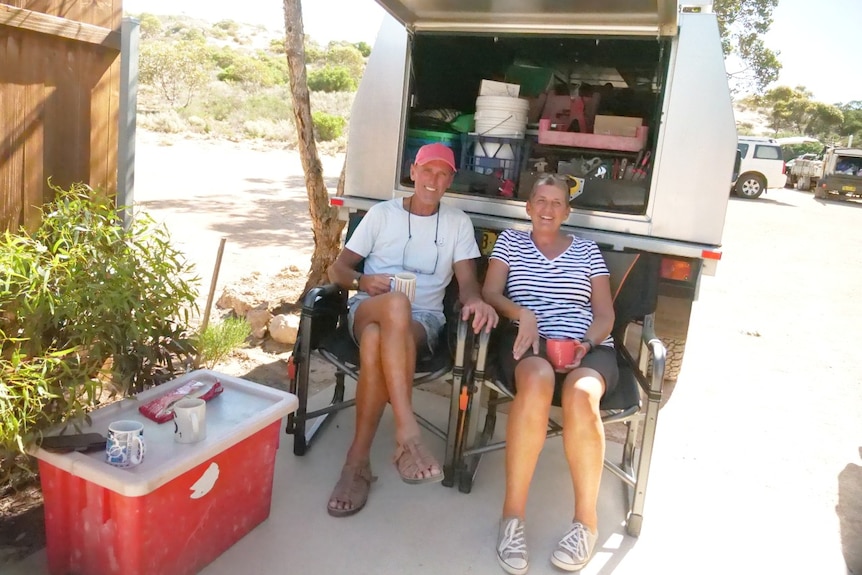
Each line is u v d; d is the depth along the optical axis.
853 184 19.56
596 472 2.58
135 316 2.60
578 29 3.63
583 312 3.14
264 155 18.39
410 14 3.75
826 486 3.30
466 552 2.61
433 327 3.16
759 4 20.69
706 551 2.72
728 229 12.78
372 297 2.94
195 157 16.50
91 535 2.13
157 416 2.38
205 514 2.32
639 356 3.07
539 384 2.58
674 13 3.18
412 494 2.95
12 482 2.59
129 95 3.44
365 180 4.11
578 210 3.70
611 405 2.79
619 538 2.77
